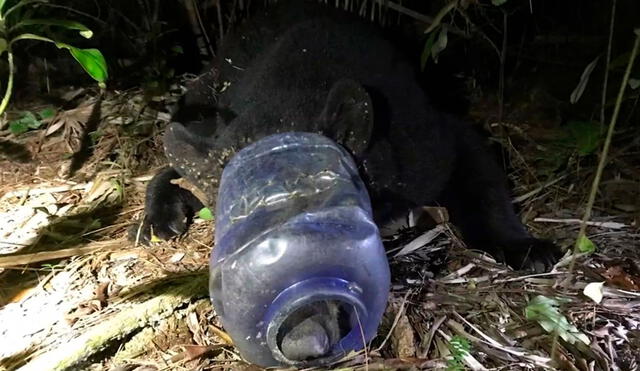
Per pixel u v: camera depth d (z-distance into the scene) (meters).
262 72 1.41
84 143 1.89
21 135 1.94
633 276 1.30
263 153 1.10
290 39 1.48
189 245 1.47
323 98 1.27
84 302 1.28
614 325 1.18
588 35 2.12
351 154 1.21
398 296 1.24
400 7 1.87
